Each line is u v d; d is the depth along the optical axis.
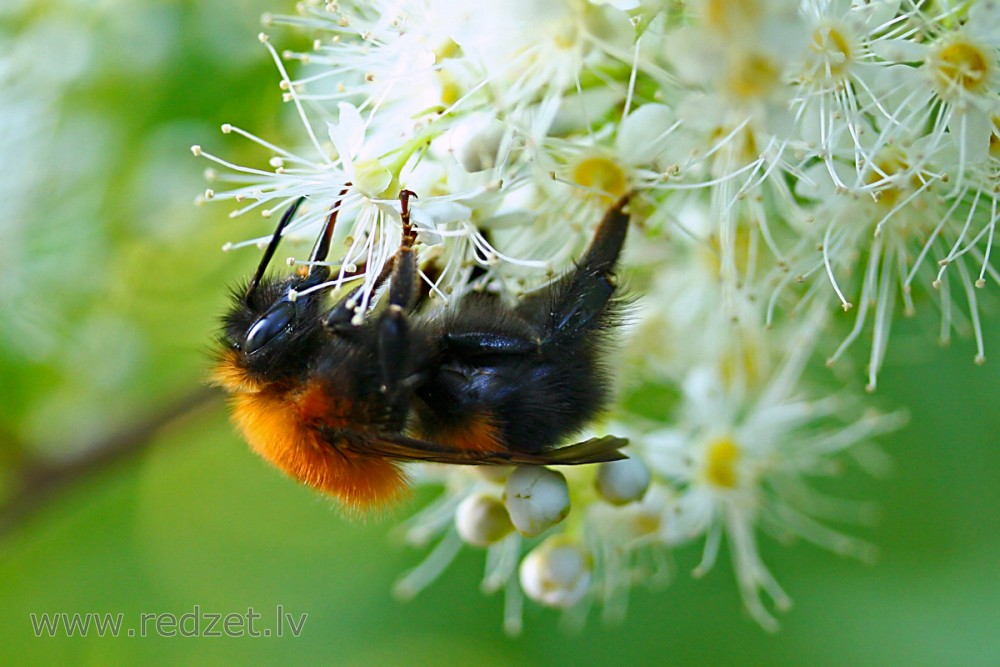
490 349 0.12
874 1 0.12
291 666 0.15
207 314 0.14
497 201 0.12
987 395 0.13
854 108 0.12
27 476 0.14
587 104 0.12
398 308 0.12
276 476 0.15
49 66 0.14
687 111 0.12
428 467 0.13
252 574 0.15
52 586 0.15
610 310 0.12
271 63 0.13
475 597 0.15
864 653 0.14
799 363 0.13
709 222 0.12
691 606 0.14
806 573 0.14
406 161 0.12
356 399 0.12
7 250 0.14
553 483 0.12
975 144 0.12
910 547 0.14
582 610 0.14
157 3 0.14
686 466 0.13
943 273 0.12
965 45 0.12
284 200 0.12
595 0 0.12
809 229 0.12
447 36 0.12
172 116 0.14
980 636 0.14
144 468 0.15
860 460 0.14
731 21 0.11
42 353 0.14
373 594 0.15
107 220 0.14
